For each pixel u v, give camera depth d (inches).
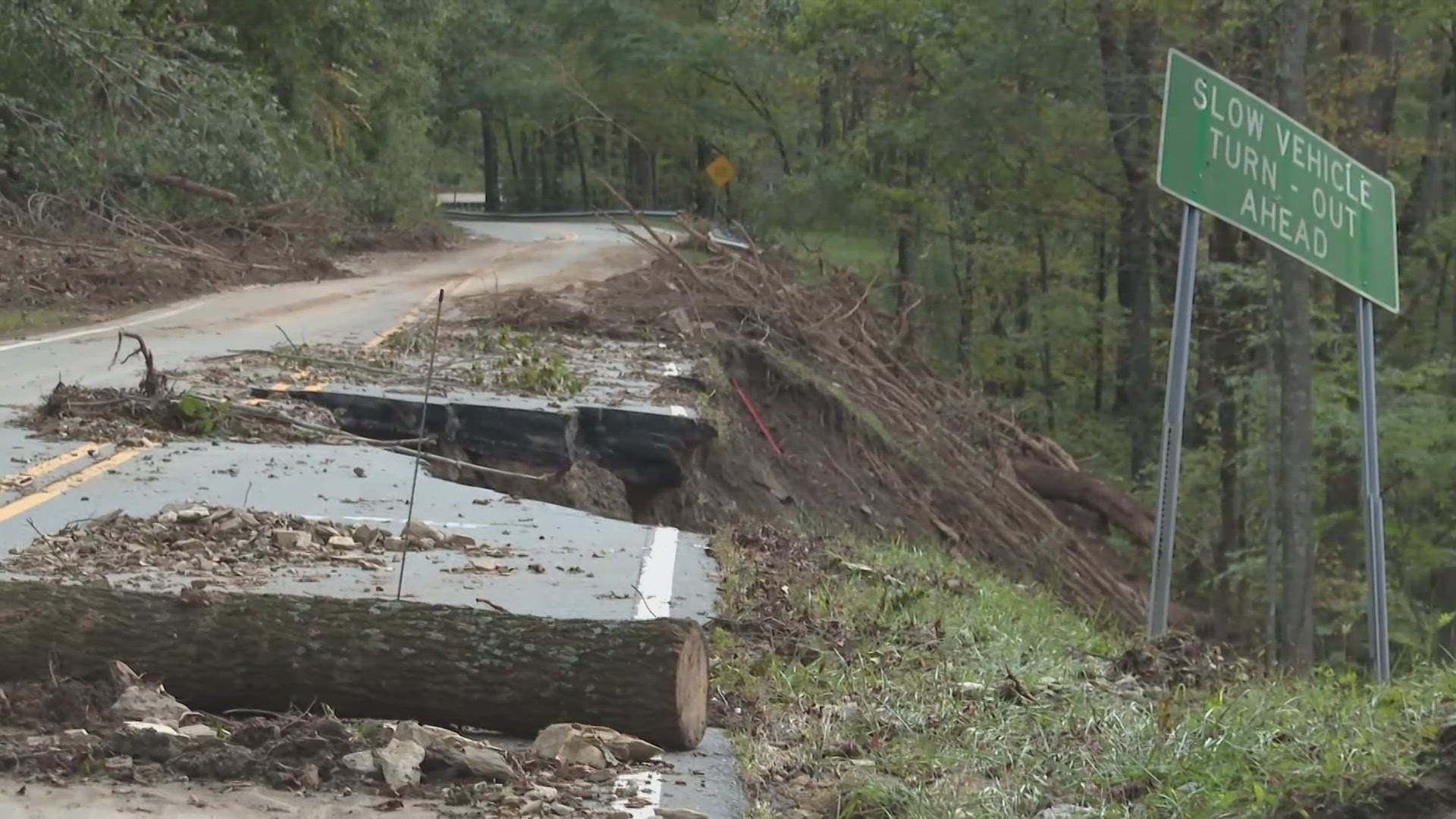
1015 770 214.8
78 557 298.8
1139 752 215.3
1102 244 1421.0
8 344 685.3
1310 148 316.8
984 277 1416.1
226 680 210.4
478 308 839.7
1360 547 999.6
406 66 1886.1
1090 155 1171.9
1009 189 1259.2
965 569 499.5
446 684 209.5
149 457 427.5
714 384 661.9
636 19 1825.8
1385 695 236.8
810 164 1519.4
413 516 369.1
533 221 2314.2
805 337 871.1
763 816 192.4
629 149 2504.9
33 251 973.8
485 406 516.7
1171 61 294.4
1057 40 1115.3
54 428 452.8
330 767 193.8
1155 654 293.4
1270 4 842.8
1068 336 1363.2
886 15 1309.1
